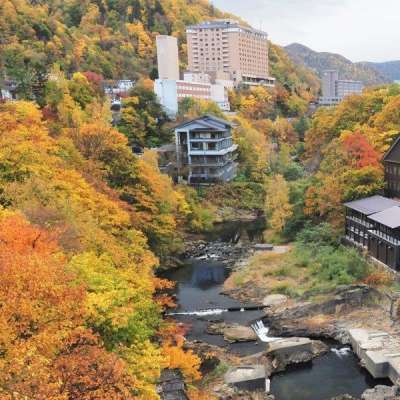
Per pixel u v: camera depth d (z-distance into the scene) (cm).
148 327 2559
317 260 5072
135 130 9206
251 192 8881
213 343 3853
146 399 1781
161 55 14700
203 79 15050
